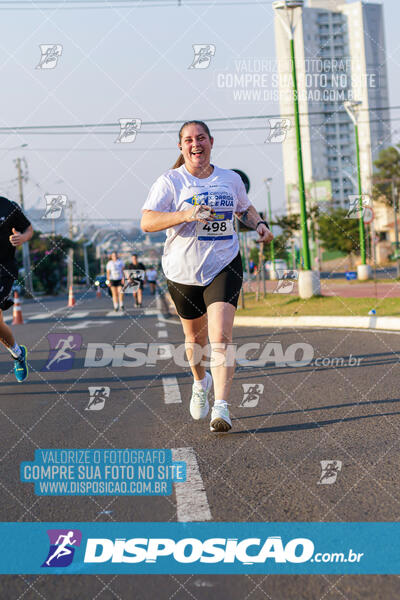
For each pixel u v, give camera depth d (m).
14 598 2.34
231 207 4.59
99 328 14.73
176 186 4.56
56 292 70.31
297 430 4.60
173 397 6.09
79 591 2.39
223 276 4.59
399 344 9.30
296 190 62.78
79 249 73.69
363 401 5.50
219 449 4.18
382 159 76.38
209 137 4.59
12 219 5.86
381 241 63.97
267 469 3.72
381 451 3.99
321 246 65.31
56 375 7.73
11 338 6.31
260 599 2.28
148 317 18.83
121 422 5.07
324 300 18.08
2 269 5.93
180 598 2.31
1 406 5.86
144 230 4.55
